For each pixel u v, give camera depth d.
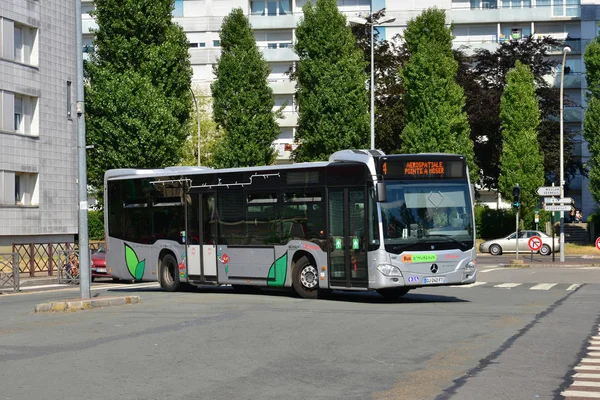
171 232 25.11
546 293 23.41
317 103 52.84
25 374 10.66
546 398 8.73
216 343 13.12
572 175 70.94
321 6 53.47
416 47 60.78
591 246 59.16
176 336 14.05
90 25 80.38
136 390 9.45
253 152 56.59
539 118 67.81
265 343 13.02
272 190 22.38
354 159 20.58
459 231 20.53
